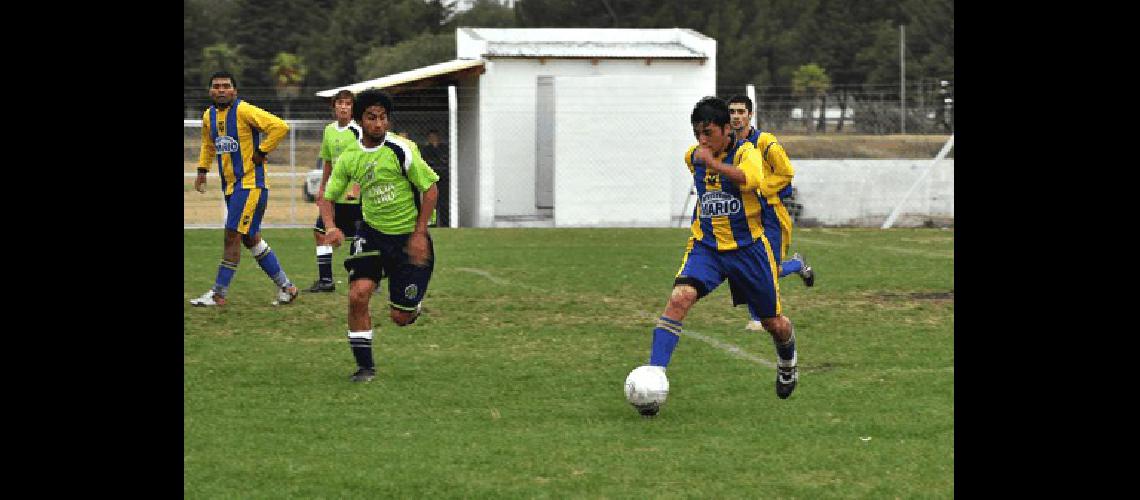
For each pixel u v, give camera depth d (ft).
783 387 93.30
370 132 100.68
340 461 75.51
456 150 286.25
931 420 86.07
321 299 149.89
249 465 74.49
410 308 103.50
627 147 289.12
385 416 87.92
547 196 298.97
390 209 102.12
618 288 162.61
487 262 196.24
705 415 88.28
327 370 105.29
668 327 88.07
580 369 106.63
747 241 88.63
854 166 295.07
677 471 73.31
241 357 110.93
